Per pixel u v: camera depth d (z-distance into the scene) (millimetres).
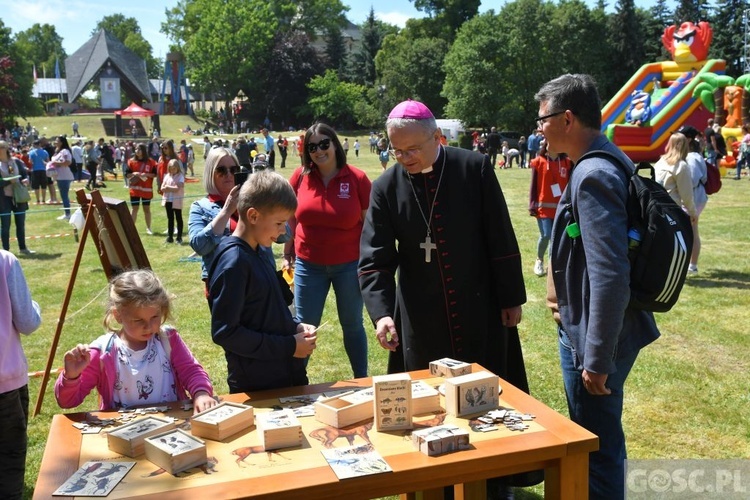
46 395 4758
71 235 12414
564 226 2576
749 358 5070
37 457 3818
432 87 63781
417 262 3143
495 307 3205
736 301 6586
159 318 2561
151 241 11375
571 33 54812
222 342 2492
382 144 28406
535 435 2076
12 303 2768
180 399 2658
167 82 97000
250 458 1967
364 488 1846
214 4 75000
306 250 4258
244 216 2561
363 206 4258
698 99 24859
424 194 3096
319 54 79062
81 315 6949
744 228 10859
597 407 2611
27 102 68688
